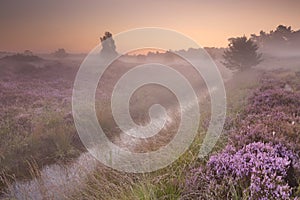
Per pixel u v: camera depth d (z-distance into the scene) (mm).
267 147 4652
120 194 4367
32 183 5797
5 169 6488
